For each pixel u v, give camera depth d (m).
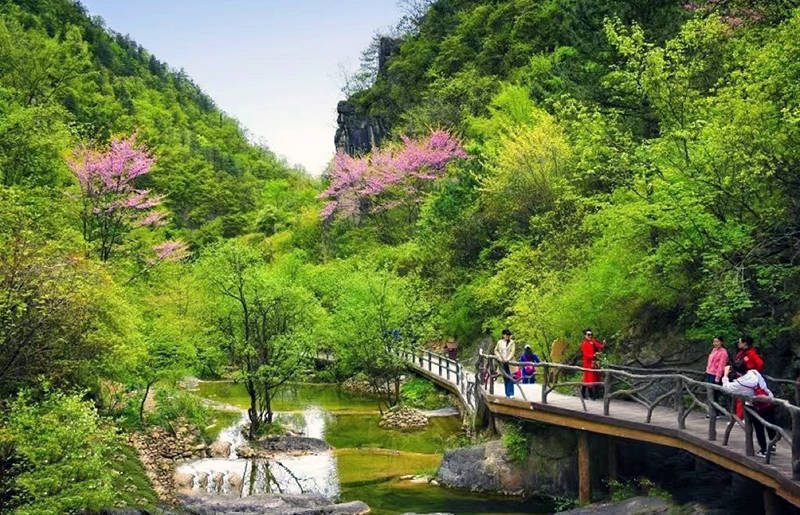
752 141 14.24
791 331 15.04
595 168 18.61
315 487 18.28
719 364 13.92
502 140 33.59
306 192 98.50
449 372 31.25
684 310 17.91
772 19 17.25
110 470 14.98
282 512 15.83
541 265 25.64
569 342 21.77
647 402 13.85
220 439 24.42
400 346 31.28
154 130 106.81
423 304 33.75
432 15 83.75
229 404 32.53
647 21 24.84
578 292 19.89
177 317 23.80
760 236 15.05
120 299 15.84
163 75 188.25
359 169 54.50
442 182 44.62
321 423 27.64
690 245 15.85
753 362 12.84
